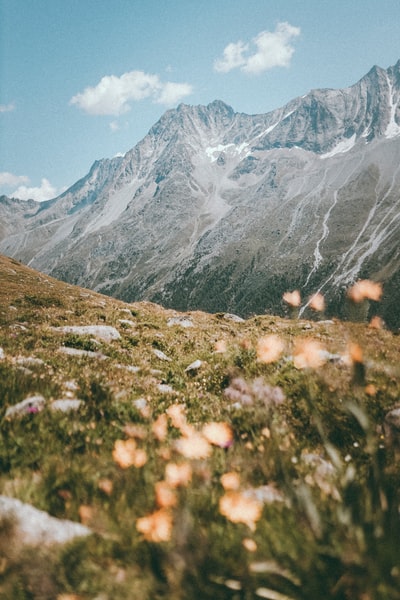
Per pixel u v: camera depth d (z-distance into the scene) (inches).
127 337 691.4
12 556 116.3
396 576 100.3
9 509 137.5
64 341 577.6
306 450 217.2
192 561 111.7
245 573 106.4
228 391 350.9
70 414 243.6
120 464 165.6
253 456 186.7
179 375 482.9
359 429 231.0
